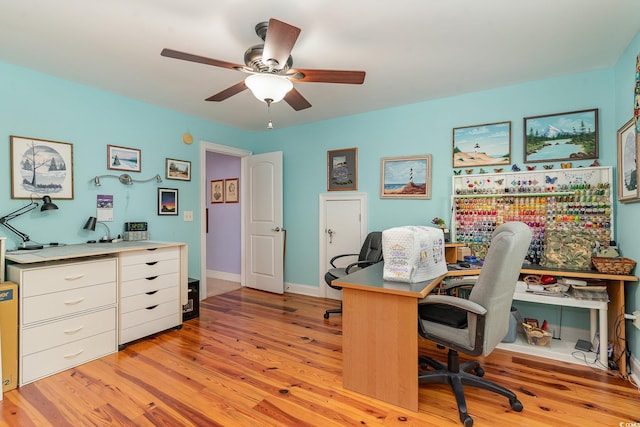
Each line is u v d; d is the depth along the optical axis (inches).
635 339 80.0
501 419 65.7
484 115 117.6
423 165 129.5
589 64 96.3
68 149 106.3
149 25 74.3
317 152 157.6
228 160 194.7
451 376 73.8
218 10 68.3
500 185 114.5
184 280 118.8
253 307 141.8
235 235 193.0
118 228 120.6
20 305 78.0
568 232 99.7
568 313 104.2
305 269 163.0
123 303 99.0
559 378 81.7
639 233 79.1
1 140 92.5
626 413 67.4
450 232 122.7
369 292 73.0
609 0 65.4
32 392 75.2
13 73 94.5
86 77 104.0
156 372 84.7
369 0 65.1
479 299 61.8
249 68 72.8
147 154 129.7
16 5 66.4
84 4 66.4
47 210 98.7
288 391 75.8
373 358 72.7
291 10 68.2
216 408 69.4
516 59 92.4
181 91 116.7
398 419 65.8
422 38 80.4
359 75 73.8
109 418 66.0
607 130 98.9
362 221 144.7
